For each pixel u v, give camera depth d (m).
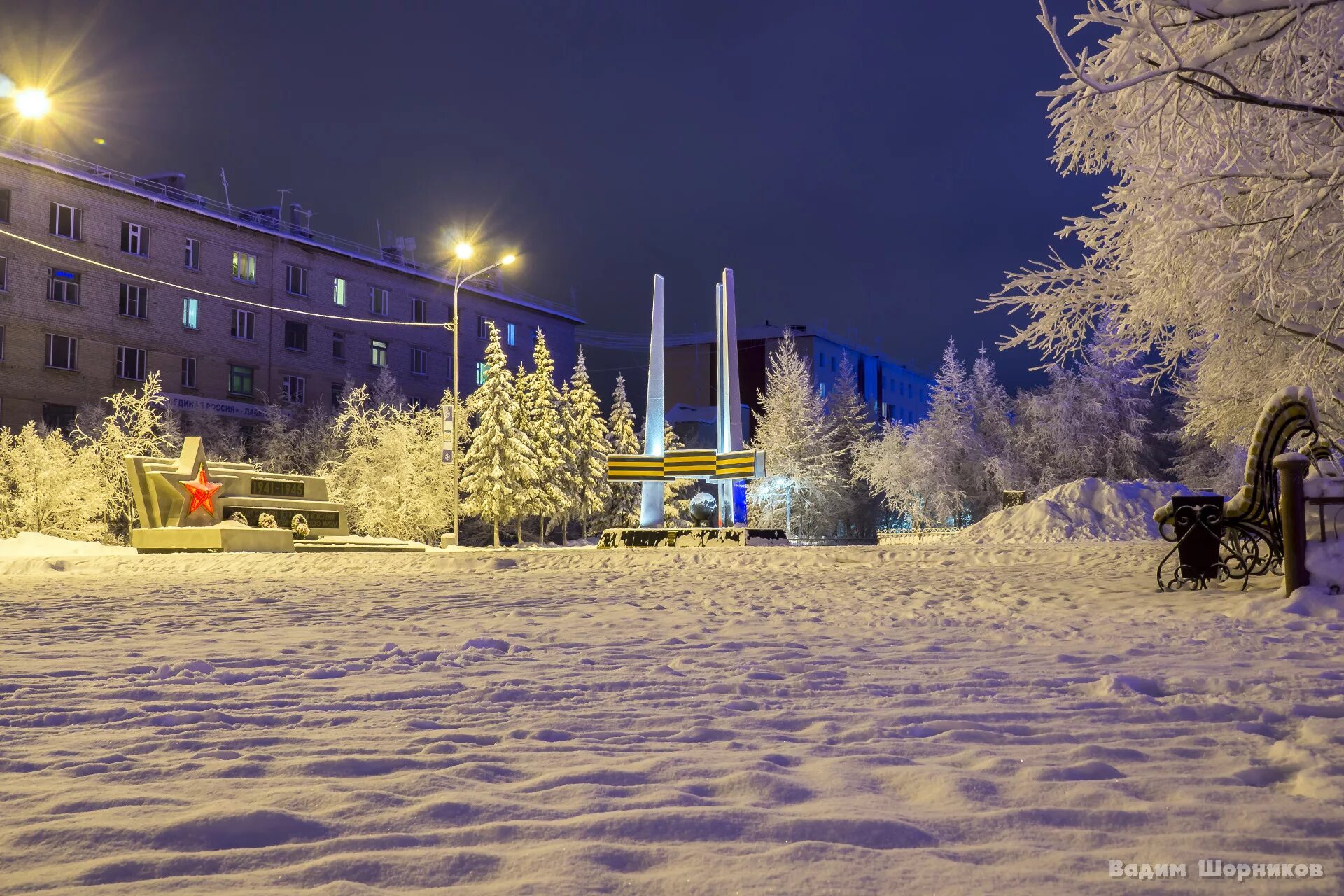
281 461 51.47
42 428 42.72
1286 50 8.12
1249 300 11.31
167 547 27.45
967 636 7.48
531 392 54.16
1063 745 3.73
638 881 2.29
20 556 25.72
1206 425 16.47
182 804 2.94
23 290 45.59
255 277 55.53
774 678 5.50
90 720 4.37
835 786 3.17
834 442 66.31
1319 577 8.91
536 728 4.11
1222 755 3.55
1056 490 33.19
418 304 65.12
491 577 17.22
